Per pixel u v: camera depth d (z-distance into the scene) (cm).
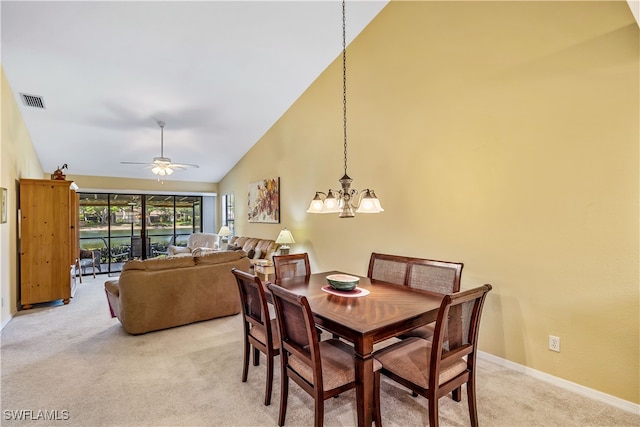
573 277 234
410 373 179
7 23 309
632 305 211
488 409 213
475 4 288
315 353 169
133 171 720
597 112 222
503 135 270
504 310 271
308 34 389
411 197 345
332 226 456
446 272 261
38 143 550
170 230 820
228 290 396
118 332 352
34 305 452
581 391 231
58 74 391
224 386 243
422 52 332
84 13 312
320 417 170
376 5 366
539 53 249
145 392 234
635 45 207
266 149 623
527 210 257
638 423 199
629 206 211
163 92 452
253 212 675
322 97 470
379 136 381
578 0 230
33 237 437
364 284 273
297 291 247
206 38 367
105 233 737
